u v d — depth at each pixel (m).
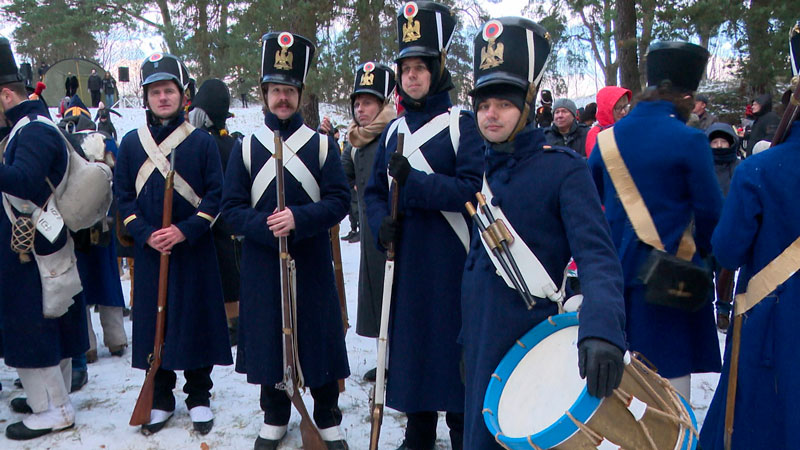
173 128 3.70
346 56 15.02
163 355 3.59
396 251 3.02
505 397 2.12
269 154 3.34
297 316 3.33
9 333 3.50
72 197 3.55
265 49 3.34
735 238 2.54
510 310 2.20
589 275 1.90
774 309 2.54
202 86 5.15
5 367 4.75
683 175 2.82
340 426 3.72
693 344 2.94
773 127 6.66
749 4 17.94
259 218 3.25
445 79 3.04
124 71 29.08
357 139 4.21
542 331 2.16
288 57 3.30
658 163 2.82
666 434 1.92
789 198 2.47
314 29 14.48
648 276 2.74
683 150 2.78
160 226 3.63
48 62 33.16
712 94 21.53
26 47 33.38
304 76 3.40
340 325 3.51
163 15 27.44
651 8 15.73
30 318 3.49
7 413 3.92
